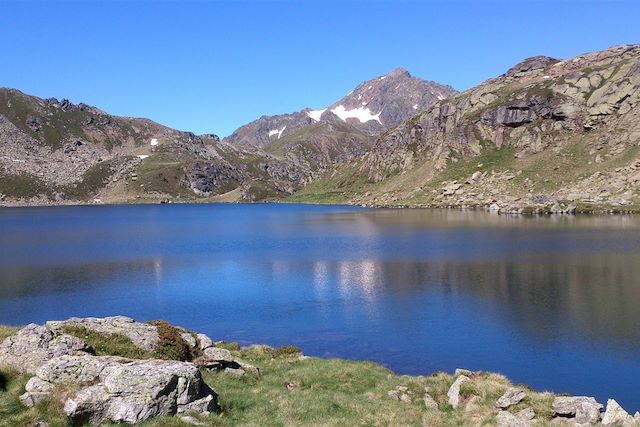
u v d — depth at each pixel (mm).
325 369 30531
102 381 20188
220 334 47625
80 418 18594
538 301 56594
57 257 102125
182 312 56156
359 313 54219
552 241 106938
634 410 30328
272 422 21203
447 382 28891
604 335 44125
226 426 19844
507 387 27125
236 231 163000
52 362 20859
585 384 34375
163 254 106250
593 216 170125
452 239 117500
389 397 26000
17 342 23625
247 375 27109
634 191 197000
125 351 25344
